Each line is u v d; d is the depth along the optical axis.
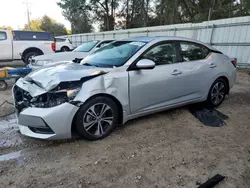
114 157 2.52
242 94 5.27
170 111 3.99
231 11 18.77
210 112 3.94
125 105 3.01
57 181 2.12
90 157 2.52
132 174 2.23
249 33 8.48
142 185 2.07
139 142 2.87
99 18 32.22
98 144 2.81
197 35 10.63
